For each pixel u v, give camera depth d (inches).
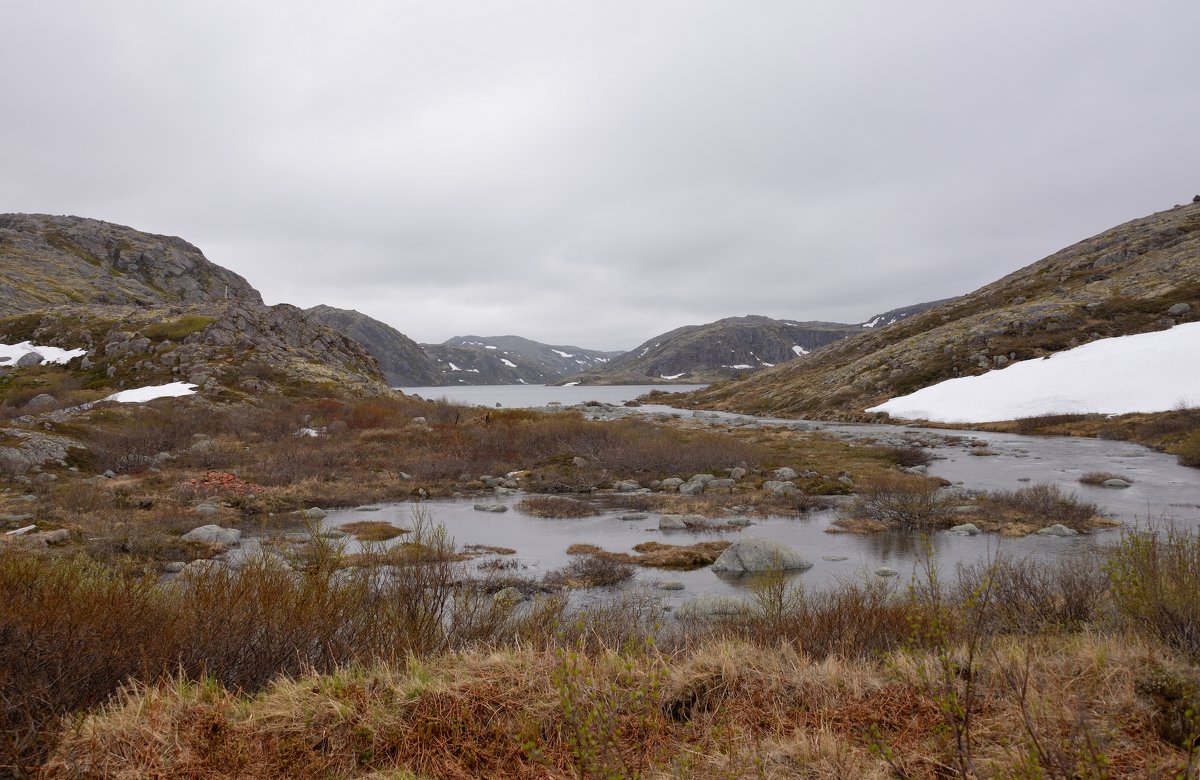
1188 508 875.4
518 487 1199.6
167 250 6058.1
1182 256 3245.6
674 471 1325.0
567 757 149.2
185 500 923.4
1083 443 1728.6
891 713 169.5
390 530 788.6
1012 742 144.5
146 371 2298.2
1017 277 4653.1
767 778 140.7
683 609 463.5
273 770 149.2
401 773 148.3
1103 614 267.7
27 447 1082.1
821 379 3865.7
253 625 220.5
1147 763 131.0
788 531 818.8
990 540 730.2
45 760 145.3
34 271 4498.0
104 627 193.5
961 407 2481.5
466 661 199.0
